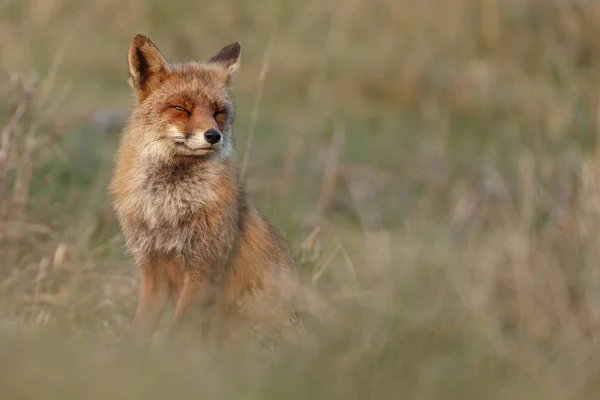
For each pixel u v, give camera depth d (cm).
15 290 1051
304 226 1459
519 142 1980
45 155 1337
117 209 1065
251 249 1066
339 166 1762
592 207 1251
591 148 1892
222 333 1008
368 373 830
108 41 2230
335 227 1492
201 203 1025
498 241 1270
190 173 1032
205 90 1060
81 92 1970
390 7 2366
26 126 1291
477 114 2138
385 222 1602
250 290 1064
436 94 2183
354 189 1684
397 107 2175
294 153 1706
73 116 1742
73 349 795
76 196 1372
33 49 2103
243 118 1988
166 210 1030
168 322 1045
